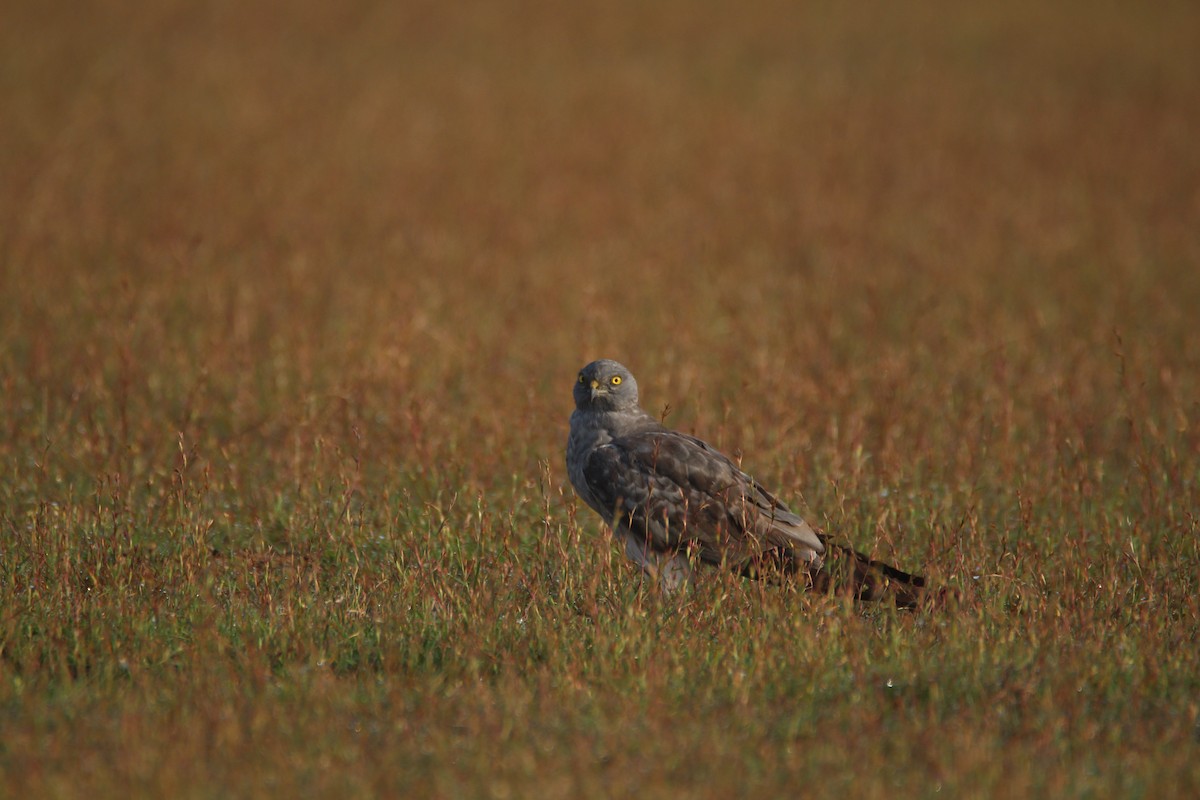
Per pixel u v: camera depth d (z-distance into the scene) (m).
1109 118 77.94
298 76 82.44
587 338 33.19
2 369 29.25
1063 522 22.17
